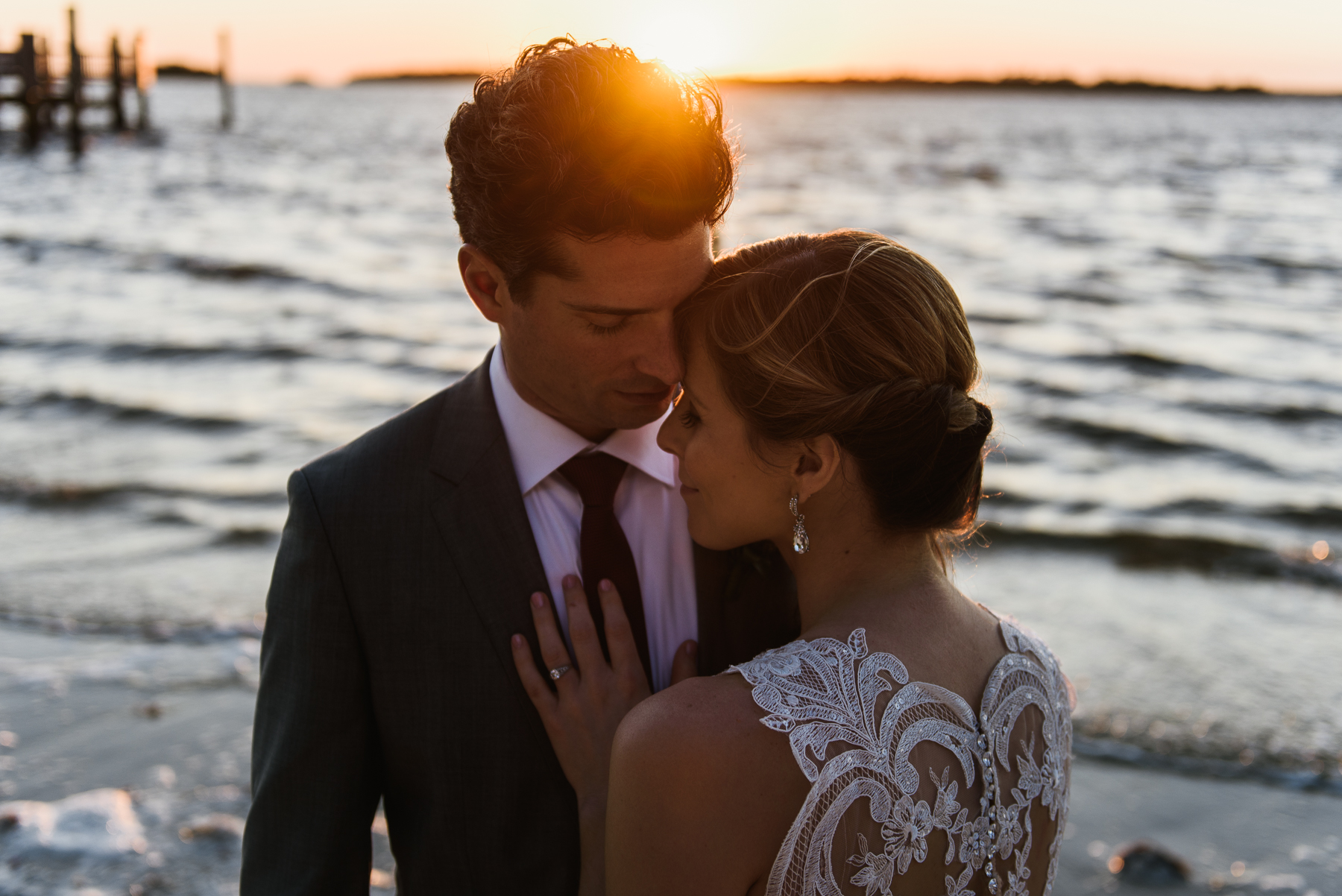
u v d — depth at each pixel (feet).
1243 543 21.15
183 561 18.98
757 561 5.16
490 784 4.73
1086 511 23.72
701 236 4.36
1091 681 14.89
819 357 4.04
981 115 355.56
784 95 638.12
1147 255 66.18
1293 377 36.58
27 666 14.53
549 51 4.54
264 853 4.72
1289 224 84.53
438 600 4.74
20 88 101.50
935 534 4.43
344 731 4.73
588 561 4.97
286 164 116.67
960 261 62.18
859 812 3.66
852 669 3.87
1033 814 4.24
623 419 4.69
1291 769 12.53
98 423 28.37
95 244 59.31
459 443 4.96
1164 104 556.51
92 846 10.46
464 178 4.50
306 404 31.12
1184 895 10.12
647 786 3.69
